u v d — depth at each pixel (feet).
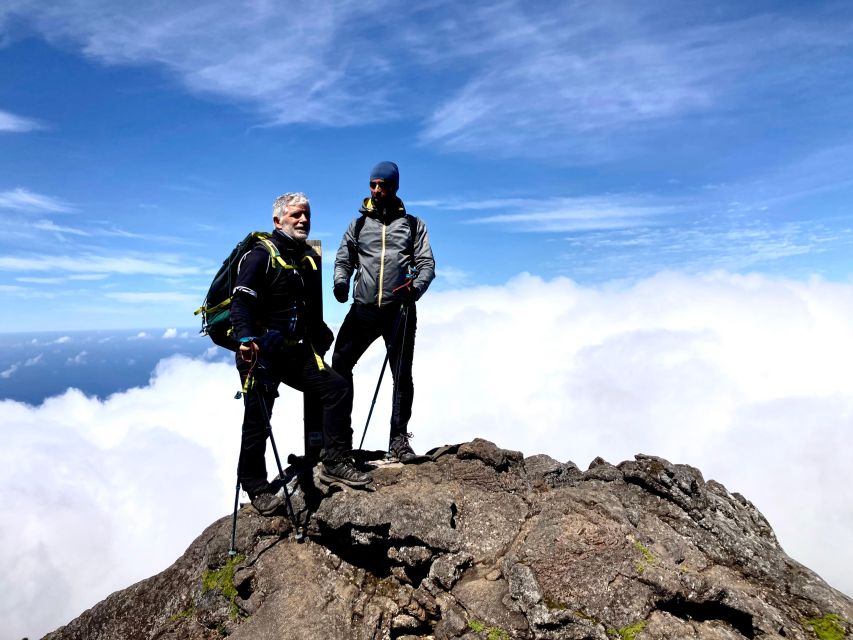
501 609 14.20
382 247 19.67
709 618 14.39
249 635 14.26
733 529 17.76
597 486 19.74
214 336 17.13
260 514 18.10
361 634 14.35
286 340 16.62
